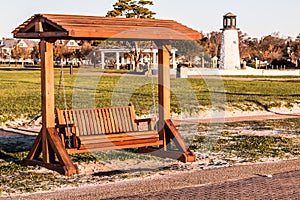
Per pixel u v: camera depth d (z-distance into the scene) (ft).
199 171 38.11
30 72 234.38
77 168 37.65
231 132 58.70
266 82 163.12
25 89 126.72
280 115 77.66
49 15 38.65
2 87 134.21
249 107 85.46
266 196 30.37
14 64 365.61
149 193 31.53
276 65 303.68
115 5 233.14
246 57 359.87
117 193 31.63
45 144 39.09
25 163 40.88
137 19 43.37
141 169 39.73
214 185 33.40
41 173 37.91
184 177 36.06
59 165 37.88
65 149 38.34
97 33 37.24
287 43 342.85
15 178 36.42
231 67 247.09
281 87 138.62
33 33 38.93
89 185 34.14
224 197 30.25
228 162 41.55
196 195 30.81
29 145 50.90
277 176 35.94
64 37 37.86
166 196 30.66
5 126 64.44
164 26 42.27
